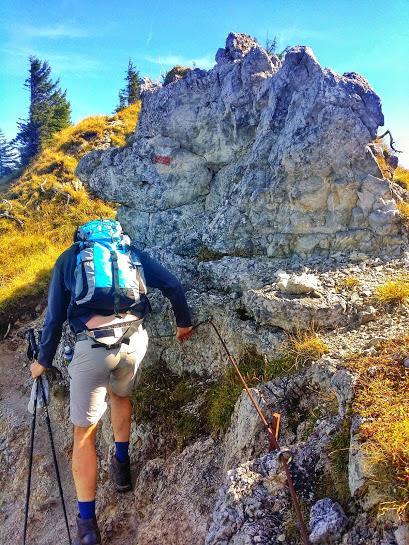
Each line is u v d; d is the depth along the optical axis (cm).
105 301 402
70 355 435
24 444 671
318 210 564
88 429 418
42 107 5275
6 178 3266
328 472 339
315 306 472
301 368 439
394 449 296
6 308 910
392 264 538
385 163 598
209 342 557
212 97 648
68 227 1570
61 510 575
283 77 587
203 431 502
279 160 564
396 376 371
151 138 678
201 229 643
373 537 283
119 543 478
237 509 341
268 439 407
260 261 575
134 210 697
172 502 445
